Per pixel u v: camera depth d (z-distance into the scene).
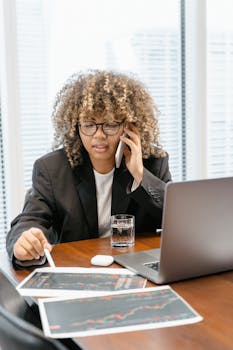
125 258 1.36
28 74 2.48
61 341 0.87
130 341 0.85
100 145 1.68
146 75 2.84
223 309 0.99
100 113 1.65
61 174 1.75
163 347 0.82
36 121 2.54
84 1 2.56
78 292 1.09
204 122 2.98
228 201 1.15
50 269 1.28
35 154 2.56
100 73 1.78
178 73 2.95
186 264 1.16
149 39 2.80
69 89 1.79
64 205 1.71
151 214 1.74
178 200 1.08
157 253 1.41
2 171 2.52
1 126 2.48
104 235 1.80
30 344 0.66
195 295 1.08
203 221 1.13
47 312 0.97
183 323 0.92
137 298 1.05
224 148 3.18
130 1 2.71
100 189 1.78
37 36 2.48
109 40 2.66
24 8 2.42
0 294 1.01
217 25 3.00
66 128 1.78
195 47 2.90
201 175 3.03
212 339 0.85
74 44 2.57
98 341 0.85
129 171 1.76
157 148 1.94
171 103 2.96
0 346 0.75
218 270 1.23
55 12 2.50
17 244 1.34
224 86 3.10
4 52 2.36
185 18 2.90
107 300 1.04
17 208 2.49
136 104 1.77
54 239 1.78
